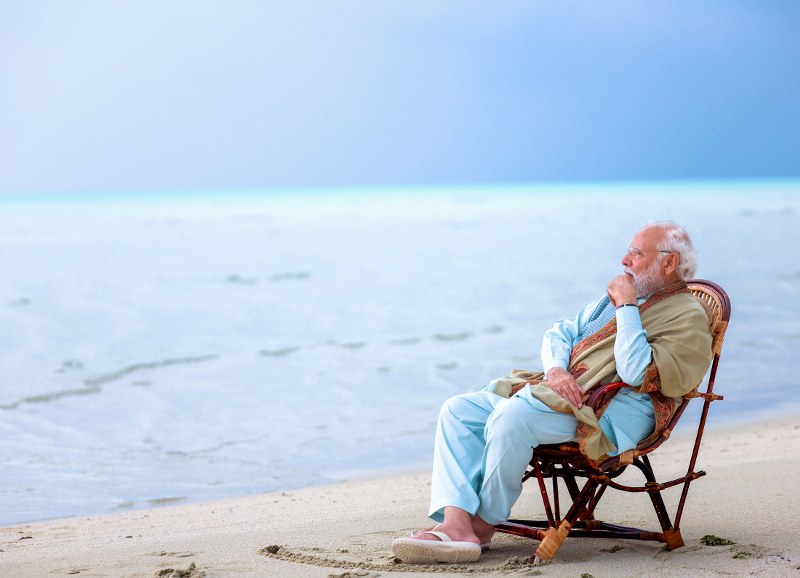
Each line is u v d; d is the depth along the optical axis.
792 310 16.09
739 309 16.34
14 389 11.03
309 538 4.14
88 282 24.20
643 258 3.66
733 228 41.16
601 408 3.50
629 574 3.29
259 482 6.77
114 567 3.60
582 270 25.00
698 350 3.52
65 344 14.86
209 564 3.61
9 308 19.08
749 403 9.08
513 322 16.03
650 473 3.73
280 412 9.52
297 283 23.81
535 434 3.48
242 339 15.12
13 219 59.56
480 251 32.25
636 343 3.49
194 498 6.32
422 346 13.74
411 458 7.55
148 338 15.45
